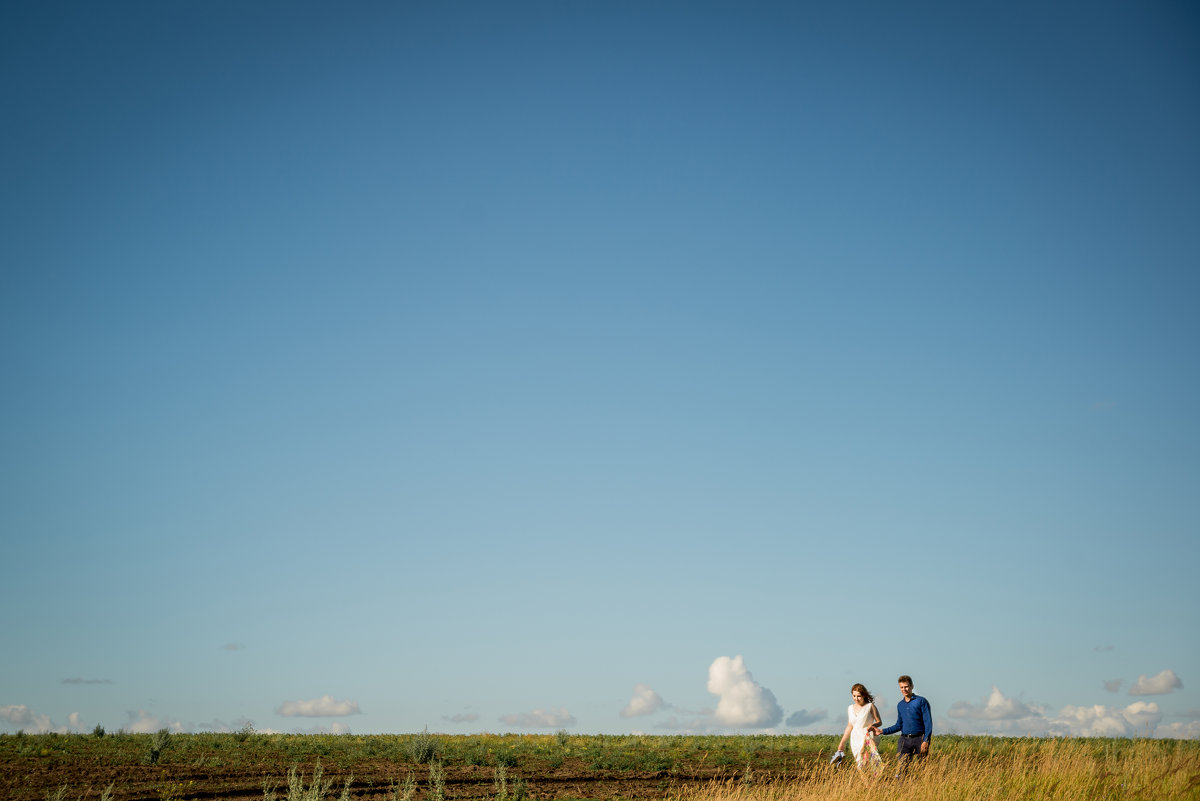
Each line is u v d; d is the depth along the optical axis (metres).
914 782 14.73
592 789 20.02
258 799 17.05
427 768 23.00
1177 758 16.67
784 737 39.53
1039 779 15.39
